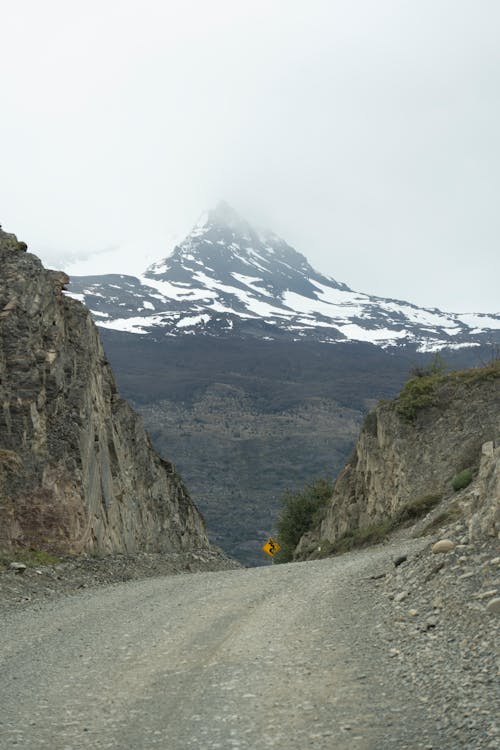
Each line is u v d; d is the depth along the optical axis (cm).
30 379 2573
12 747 661
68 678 903
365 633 1076
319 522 6450
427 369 4997
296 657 971
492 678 763
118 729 709
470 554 1254
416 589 1262
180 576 2264
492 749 602
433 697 750
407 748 634
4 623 1333
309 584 1684
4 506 2241
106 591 1819
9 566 1945
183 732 698
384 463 4638
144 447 3847
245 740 673
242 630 1174
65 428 2667
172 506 4162
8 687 867
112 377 3731
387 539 3631
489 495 1366
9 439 2441
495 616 945
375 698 774
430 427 4425
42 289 2898
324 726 702
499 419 4156
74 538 2416
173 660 984
